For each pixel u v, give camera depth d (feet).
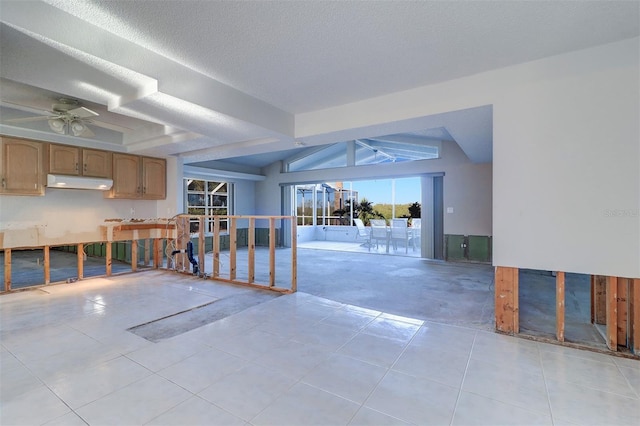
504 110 9.62
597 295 10.24
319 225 41.45
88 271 19.26
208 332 9.69
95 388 6.64
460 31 7.69
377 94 11.79
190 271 18.53
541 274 18.61
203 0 6.41
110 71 8.30
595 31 7.72
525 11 6.93
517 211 9.45
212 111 10.59
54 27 6.79
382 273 18.88
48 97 11.71
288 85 10.93
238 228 32.40
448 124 12.00
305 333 9.62
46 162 14.35
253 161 31.32
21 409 5.93
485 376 7.19
